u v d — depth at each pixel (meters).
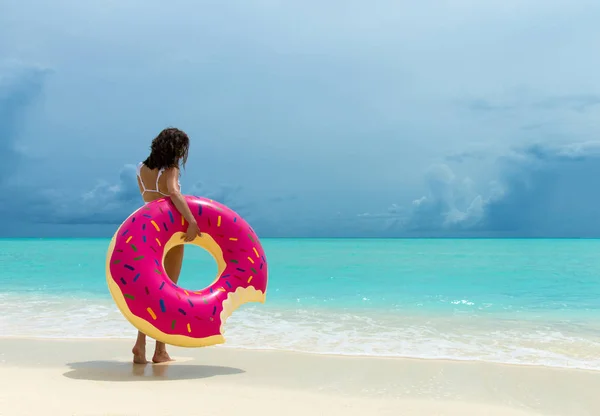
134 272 3.36
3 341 4.64
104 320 5.74
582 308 6.82
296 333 5.12
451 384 3.34
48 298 7.41
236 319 5.91
